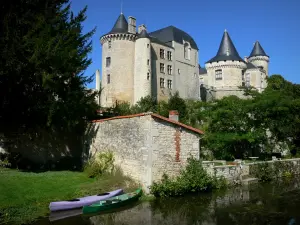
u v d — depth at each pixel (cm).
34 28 1560
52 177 1540
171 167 1403
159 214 1142
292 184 1770
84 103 1861
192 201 1333
